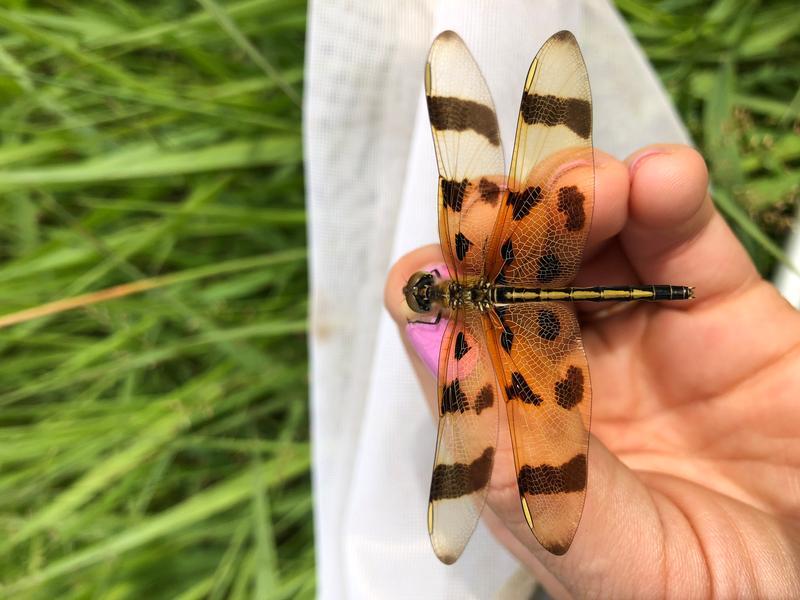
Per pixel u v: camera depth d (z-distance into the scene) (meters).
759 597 0.08
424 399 0.12
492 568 0.11
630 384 0.10
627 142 0.12
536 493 0.08
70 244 0.13
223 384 0.13
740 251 0.10
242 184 0.14
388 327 0.12
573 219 0.09
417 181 0.12
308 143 0.12
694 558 0.08
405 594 0.12
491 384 0.09
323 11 0.11
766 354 0.10
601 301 0.10
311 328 0.12
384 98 0.12
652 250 0.10
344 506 0.12
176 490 0.14
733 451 0.10
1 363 0.13
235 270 0.14
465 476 0.09
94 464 0.13
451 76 0.09
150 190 0.14
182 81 0.14
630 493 0.08
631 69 0.12
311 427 0.13
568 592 0.09
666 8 0.13
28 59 0.13
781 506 0.09
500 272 0.10
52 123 0.14
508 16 0.11
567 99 0.09
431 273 0.10
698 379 0.10
